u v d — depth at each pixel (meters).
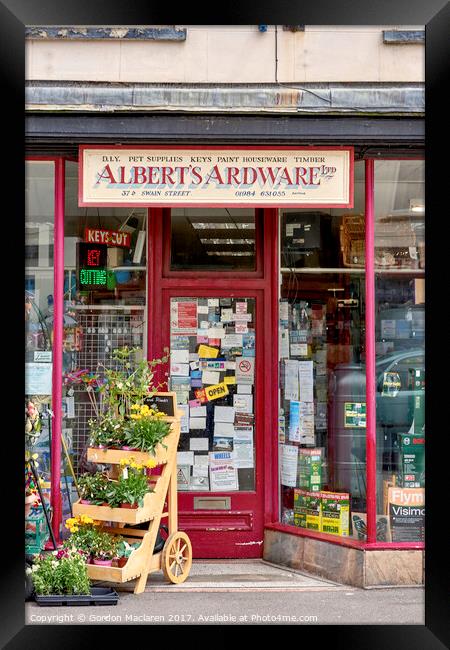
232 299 7.29
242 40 6.86
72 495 6.80
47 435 6.66
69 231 6.86
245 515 7.20
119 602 5.96
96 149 6.34
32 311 6.72
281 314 7.21
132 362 7.15
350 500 6.76
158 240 7.23
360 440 6.77
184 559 6.56
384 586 6.38
